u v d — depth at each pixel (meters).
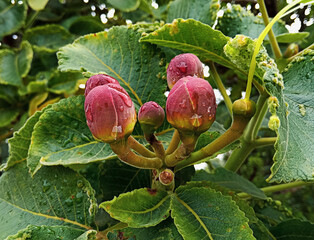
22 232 0.32
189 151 0.28
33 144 0.33
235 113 0.27
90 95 0.26
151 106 0.28
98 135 0.26
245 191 0.45
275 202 0.47
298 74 0.33
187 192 0.32
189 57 0.30
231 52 0.29
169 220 0.32
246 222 0.30
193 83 0.25
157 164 0.30
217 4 0.44
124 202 0.31
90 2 0.72
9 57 0.67
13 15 0.66
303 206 0.99
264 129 0.58
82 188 0.36
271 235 0.42
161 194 0.32
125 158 0.28
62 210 0.35
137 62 0.39
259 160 0.82
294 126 0.28
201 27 0.33
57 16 0.72
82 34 0.69
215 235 0.30
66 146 0.34
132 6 0.63
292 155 0.25
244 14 0.49
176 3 0.47
